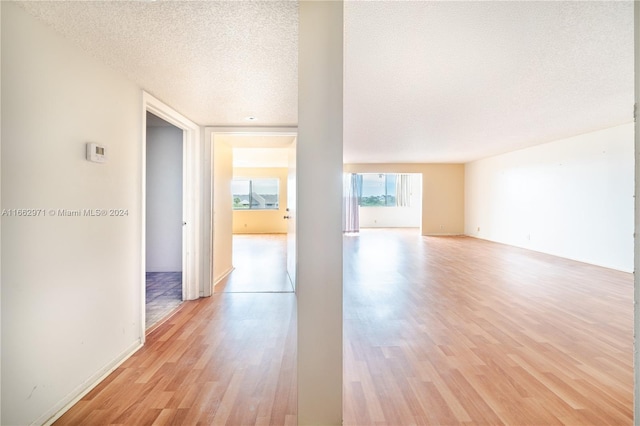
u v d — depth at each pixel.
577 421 1.75
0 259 1.57
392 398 1.97
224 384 2.14
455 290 4.27
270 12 1.75
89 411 1.87
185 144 3.99
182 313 3.54
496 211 8.86
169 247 5.75
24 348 1.68
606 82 3.24
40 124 1.77
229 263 5.64
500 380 2.16
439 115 4.52
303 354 1.56
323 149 1.56
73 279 2.00
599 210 5.71
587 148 5.91
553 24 2.17
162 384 2.14
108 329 2.32
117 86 2.45
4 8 1.58
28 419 1.70
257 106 3.34
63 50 1.93
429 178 10.52
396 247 8.07
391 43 2.44
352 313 3.43
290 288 4.57
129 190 2.60
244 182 12.16
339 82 1.55
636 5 0.92
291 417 1.81
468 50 2.56
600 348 2.60
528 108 4.15
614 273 5.17
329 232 1.56
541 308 3.54
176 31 1.92
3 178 1.58
